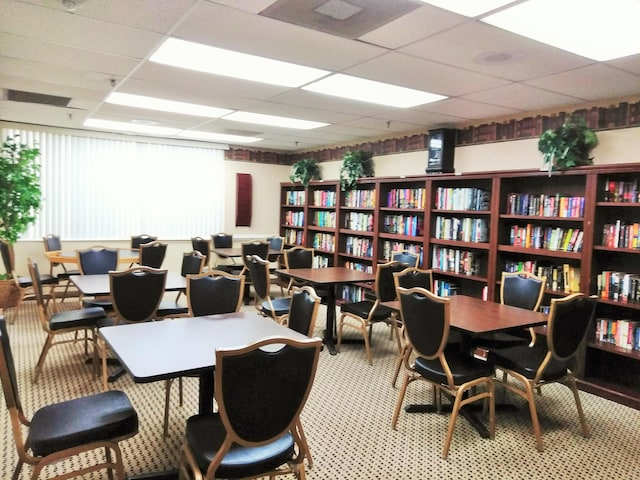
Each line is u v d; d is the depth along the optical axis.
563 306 2.64
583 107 4.07
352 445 2.69
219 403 1.58
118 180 7.05
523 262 4.29
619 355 3.83
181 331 2.47
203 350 2.13
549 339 2.66
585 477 2.42
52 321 3.48
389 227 5.91
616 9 2.22
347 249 6.59
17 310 5.57
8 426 2.77
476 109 4.48
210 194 7.86
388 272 4.21
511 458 2.59
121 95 4.41
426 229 5.21
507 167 4.73
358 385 3.62
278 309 4.26
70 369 3.72
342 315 4.49
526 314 3.11
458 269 4.93
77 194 6.73
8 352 1.80
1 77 3.82
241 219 8.12
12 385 1.79
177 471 2.29
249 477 1.73
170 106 4.87
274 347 2.21
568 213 3.87
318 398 3.35
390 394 3.45
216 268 6.71
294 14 2.42
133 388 3.41
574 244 3.83
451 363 2.83
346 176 6.36
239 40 2.84
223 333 2.44
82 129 6.66
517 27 2.48
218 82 3.83
